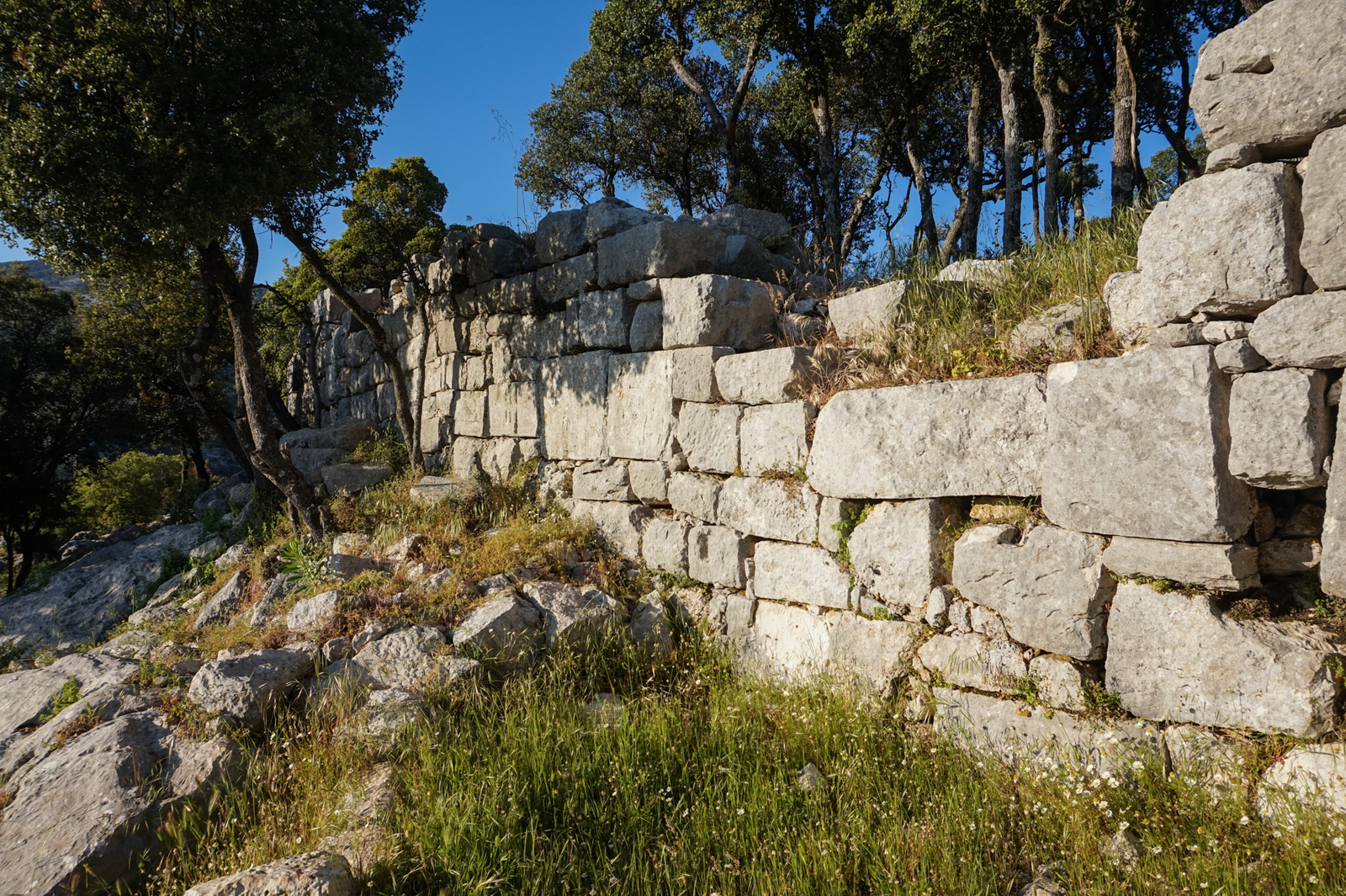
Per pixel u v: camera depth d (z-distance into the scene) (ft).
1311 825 9.50
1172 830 10.44
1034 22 45.98
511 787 12.23
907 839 11.02
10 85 21.40
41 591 35.40
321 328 52.65
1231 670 10.79
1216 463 10.87
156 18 22.62
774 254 25.14
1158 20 44.24
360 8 30.58
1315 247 10.13
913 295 17.30
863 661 15.38
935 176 73.26
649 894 10.11
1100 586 12.19
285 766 13.66
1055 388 12.76
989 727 13.12
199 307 46.39
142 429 81.35
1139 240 12.11
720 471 19.31
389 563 22.09
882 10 45.24
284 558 23.11
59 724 14.55
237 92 23.53
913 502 14.96
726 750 13.76
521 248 28.89
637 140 69.46
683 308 20.16
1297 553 11.27
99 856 11.23
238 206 23.30
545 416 26.22
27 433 77.51
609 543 22.31
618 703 16.10
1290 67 10.29
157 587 33.40
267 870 9.59
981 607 13.78
